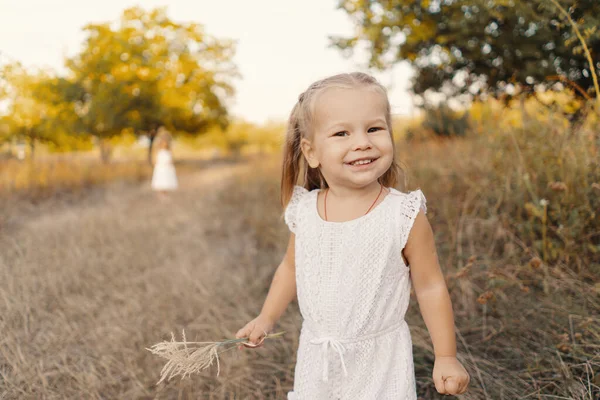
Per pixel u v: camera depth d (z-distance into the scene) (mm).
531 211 2781
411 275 1462
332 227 1433
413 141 5031
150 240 4977
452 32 4113
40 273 3570
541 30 3453
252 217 5852
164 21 19984
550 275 2541
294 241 1640
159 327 2811
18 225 5793
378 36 4289
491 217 3068
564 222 2596
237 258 4406
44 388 2150
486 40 3809
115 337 2652
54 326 2797
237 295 3367
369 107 1340
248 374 2307
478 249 3082
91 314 2975
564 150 2779
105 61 18281
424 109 5078
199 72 21453
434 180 4098
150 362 2439
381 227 1382
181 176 17359
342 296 1396
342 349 1384
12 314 2791
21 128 14789
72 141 20047
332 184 1470
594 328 1989
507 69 4070
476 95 4570
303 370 1482
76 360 2484
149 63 19500
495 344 2256
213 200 8164
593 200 2678
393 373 1405
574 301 2312
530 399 1877
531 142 3111
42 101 15680
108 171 13930
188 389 2211
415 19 4320
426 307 1421
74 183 10648
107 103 17891
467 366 2053
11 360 2344
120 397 2189
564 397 1747
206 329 2783
